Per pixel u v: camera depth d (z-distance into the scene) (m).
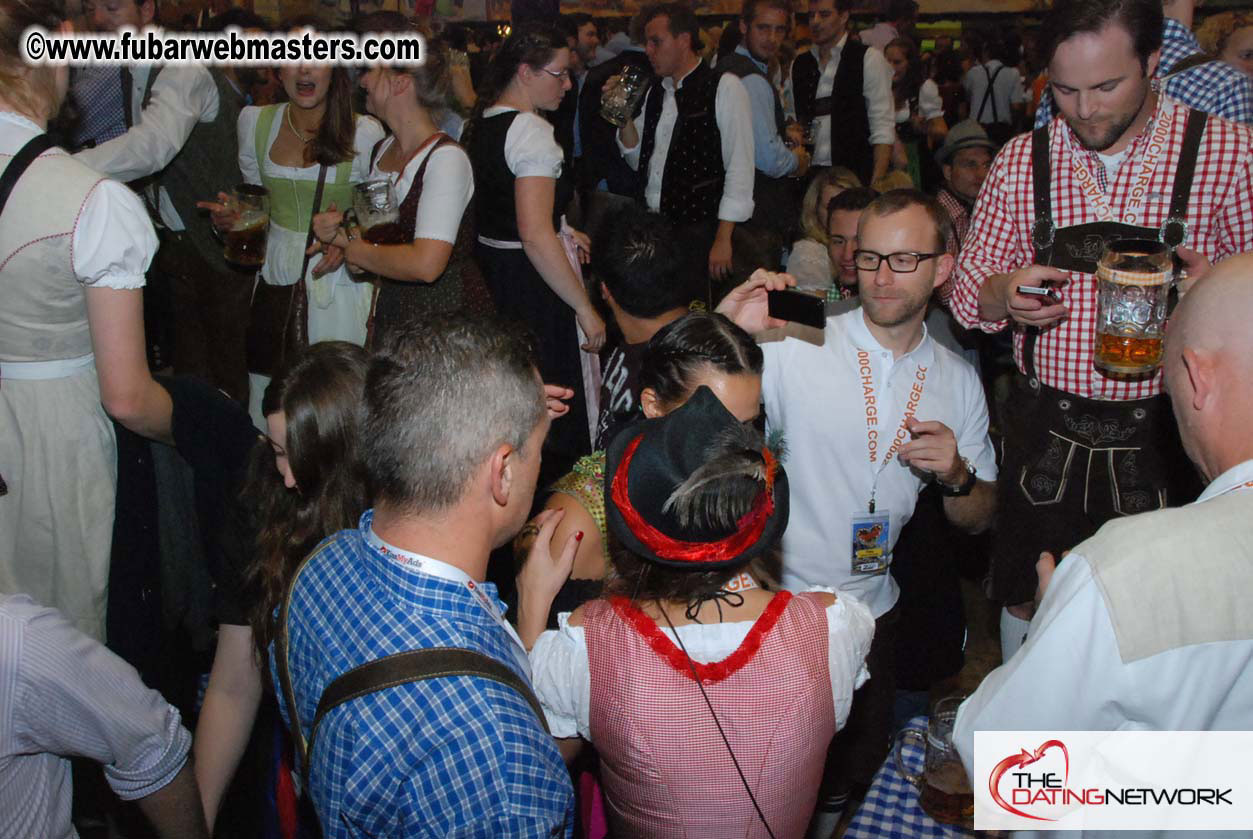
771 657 1.32
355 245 2.91
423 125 2.94
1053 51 1.91
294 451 1.51
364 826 1.10
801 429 2.10
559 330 3.27
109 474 2.18
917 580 2.34
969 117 8.27
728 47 5.87
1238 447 1.17
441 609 1.15
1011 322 2.27
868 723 2.22
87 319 2.10
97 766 2.18
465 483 1.17
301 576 1.29
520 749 1.08
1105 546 1.16
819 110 5.25
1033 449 2.21
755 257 4.39
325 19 2.93
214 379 3.76
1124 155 2.04
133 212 2.02
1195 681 1.12
